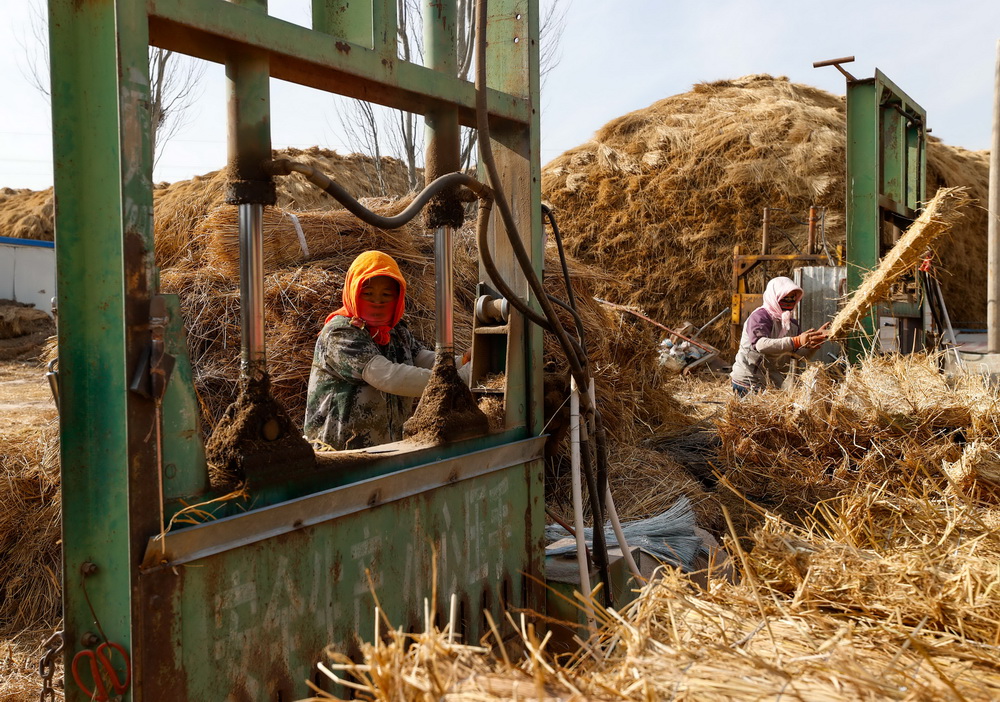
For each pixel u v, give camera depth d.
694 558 3.50
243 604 1.64
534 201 2.69
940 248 14.60
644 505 4.66
